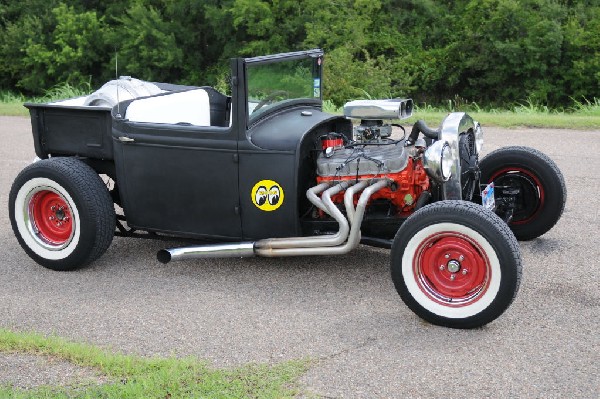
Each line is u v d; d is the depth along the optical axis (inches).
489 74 1027.9
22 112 585.6
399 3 1103.6
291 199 205.5
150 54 1021.8
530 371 160.2
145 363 164.2
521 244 242.4
